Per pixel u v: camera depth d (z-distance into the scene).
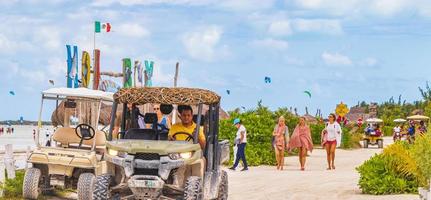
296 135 27.72
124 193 13.23
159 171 12.77
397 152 19.06
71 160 16.53
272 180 22.59
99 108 16.98
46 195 17.88
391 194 18.48
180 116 14.07
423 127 33.97
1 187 17.05
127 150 12.88
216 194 14.41
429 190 15.28
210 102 13.77
